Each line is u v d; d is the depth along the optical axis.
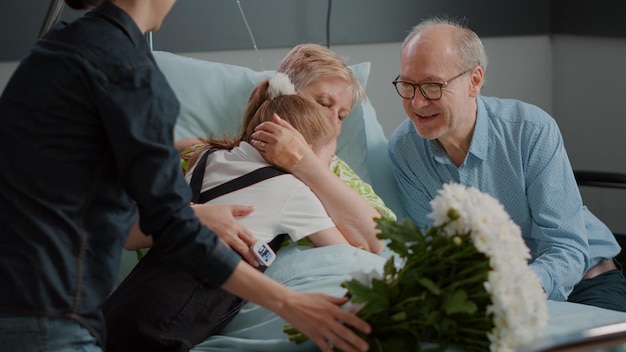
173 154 1.48
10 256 1.46
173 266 1.97
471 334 1.60
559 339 1.28
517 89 3.93
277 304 1.58
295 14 3.45
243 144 2.21
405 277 1.62
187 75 2.77
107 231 1.51
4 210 1.47
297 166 2.20
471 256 1.58
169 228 1.50
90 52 1.46
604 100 3.72
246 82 2.79
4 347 1.47
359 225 2.24
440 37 2.42
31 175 1.46
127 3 1.54
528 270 1.59
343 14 3.52
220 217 1.99
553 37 3.95
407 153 2.69
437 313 1.57
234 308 2.01
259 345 1.89
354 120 2.79
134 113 1.44
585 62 3.79
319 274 2.05
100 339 1.56
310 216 2.10
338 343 1.59
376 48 3.62
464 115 2.46
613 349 1.77
